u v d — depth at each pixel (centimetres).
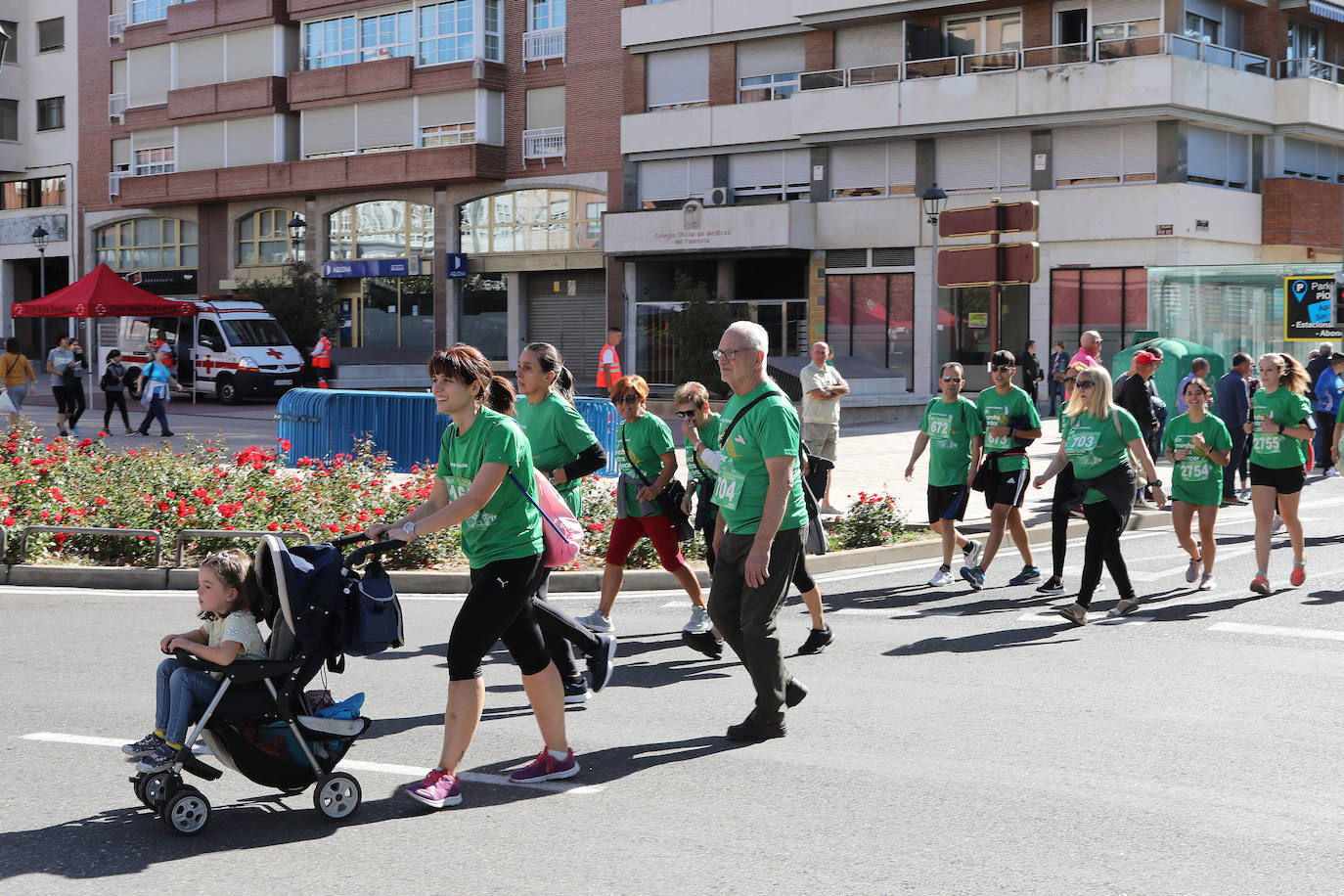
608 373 2992
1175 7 3338
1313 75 3588
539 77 4341
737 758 616
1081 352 1675
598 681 702
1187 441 1059
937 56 3684
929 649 866
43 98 5544
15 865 477
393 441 1828
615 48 4181
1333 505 1631
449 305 4534
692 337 3738
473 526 550
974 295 3581
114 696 720
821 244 3809
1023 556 1107
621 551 881
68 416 2409
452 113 4431
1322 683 764
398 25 4562
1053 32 3509
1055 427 2625
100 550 1141
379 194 4644
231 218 4994
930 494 1102
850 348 3791
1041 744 638
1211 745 636
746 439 630
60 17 5469
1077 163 3441
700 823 525
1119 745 636
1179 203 3278
